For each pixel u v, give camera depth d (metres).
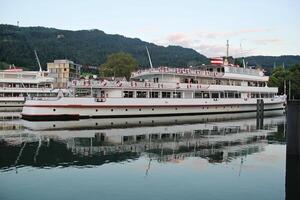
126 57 117.69
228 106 69.88
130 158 26.81
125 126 46.31
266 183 20.27
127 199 17.39
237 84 73.44
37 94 97.38
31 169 23.20
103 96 56.34
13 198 17.48
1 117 57.94
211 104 65.94
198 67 73.81
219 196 17.92
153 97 60.16
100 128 43.94
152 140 35.22
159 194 18.19
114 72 112.69
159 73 60.66
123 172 22.62
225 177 21.53
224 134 40.06
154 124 49.09
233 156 27.83
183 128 45.12
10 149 29.62
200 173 22.50
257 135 39.50
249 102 72.94
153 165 24.55
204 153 28.92
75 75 173.62
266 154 28.73
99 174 22.05
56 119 51.56
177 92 63.03
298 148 20.58
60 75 162.00
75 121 50.53
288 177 20.67
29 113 52.00
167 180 20.80
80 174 22.00
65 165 24.39
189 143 33.66
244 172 22.80
